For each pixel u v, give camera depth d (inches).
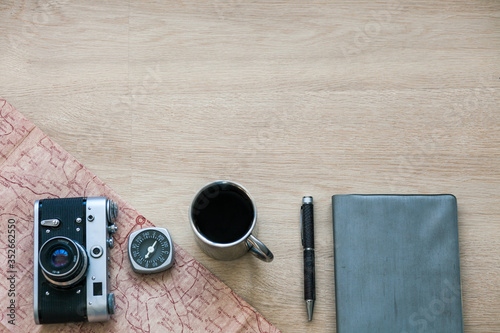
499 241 41.3
